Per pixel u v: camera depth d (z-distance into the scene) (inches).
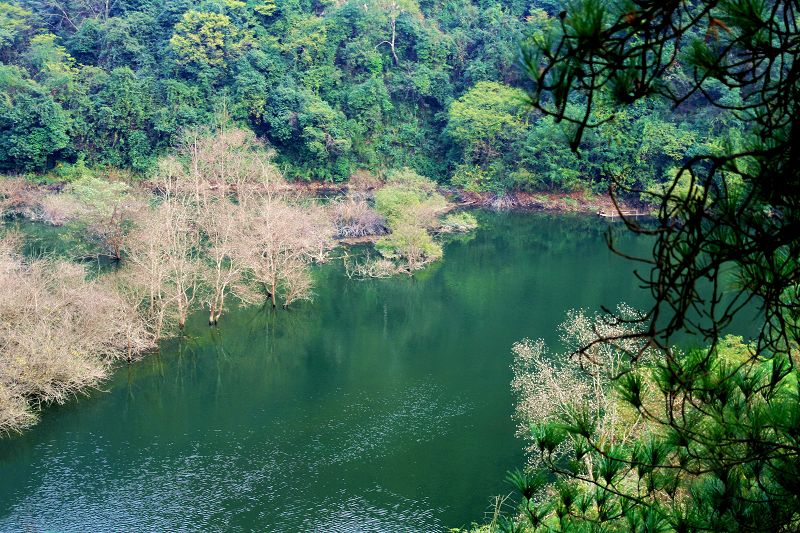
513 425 857.5
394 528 662.5
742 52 105.3
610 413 487.2
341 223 1836.9
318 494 717.9
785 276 112.6
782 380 148.8
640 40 106.5
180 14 2632.9
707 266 100.6
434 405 914.7
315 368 1035.3
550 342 1104.2
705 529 144.7
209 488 724.7
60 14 2861.7
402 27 2812.5
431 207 1801.2
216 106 2432.3
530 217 2223.2
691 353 140.2
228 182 1866.4
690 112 2297.0
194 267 1190.9
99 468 754.2
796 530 133.6
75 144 2329.0
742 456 139.9
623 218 100.7
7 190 2017.7
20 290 910.4
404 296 1375.5
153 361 1044.5
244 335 1156.5
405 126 2691.9
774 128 104.3
